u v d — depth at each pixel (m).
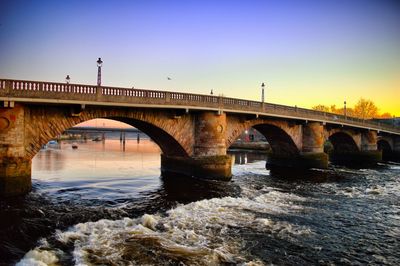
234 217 19.72
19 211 18.56
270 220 19.42
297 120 45.44
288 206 23.16
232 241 15.80
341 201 25.45
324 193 28.62
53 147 86.62
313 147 47.09
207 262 13.34
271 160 49.00
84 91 23.31
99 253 13.66
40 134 22.81
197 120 32.59
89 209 20.05
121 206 21.20
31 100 20.48
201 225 17.95
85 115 24.89
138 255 13.65
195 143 32.72
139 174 35.47
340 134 58.25
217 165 31.58
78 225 16.83
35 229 16.14
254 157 67.44
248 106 36.81
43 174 34.22
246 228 17.78
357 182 35.19
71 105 23.19
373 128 62.62
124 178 32.62
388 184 34.03
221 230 17.28
